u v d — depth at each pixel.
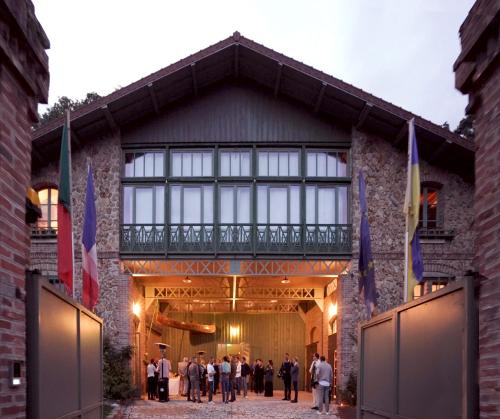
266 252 17.64
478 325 3.35
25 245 3.61
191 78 17.34
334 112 18.09
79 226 17.77
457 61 3.67
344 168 18.31
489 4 3.12
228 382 18.08
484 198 3.33
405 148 18.09
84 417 5.62
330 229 17.78
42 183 17.98
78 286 17.53
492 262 3.16
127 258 17.73
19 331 3.40
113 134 18.20
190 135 18.23
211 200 18.05
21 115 3.59
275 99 18.44
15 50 3.41
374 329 6.45
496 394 3.02
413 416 4.69
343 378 17.19
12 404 3.23
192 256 17.69
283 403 17.88
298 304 26.77
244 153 18.33
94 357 6.34
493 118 3.24
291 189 18.08
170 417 14.06
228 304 26.47
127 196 18.09
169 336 28.03
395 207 17.88
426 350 4.33
